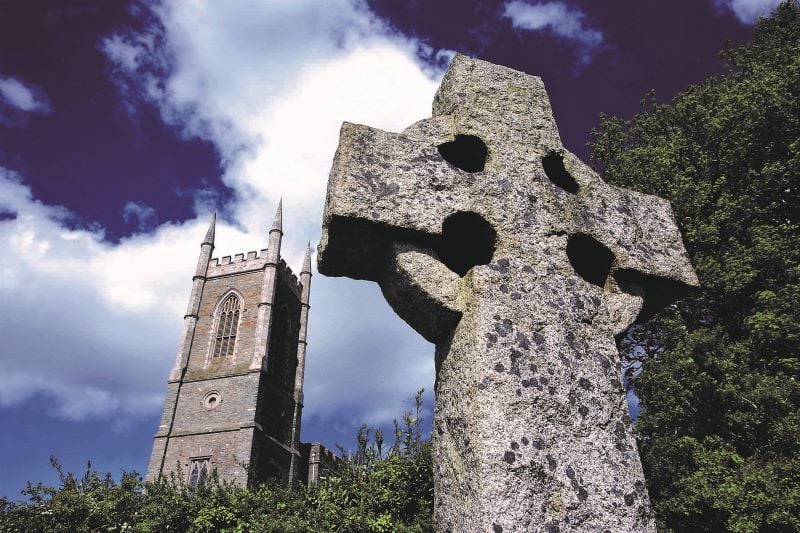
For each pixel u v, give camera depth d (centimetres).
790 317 1141
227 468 4269
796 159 1338
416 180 357
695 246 1378
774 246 1259
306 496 1266
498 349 309
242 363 4975
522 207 373
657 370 1234
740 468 1022
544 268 353
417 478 1059
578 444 298
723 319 1394
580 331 339
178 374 4934
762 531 946
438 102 449
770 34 1920
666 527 1079
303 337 5916
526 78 449
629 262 392
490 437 282
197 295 5500
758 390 1079
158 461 4394
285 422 5094
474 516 269
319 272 374
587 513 279
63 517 1241
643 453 1188
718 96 1642
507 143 402
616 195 423
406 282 335
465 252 395
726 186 1463
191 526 1288
